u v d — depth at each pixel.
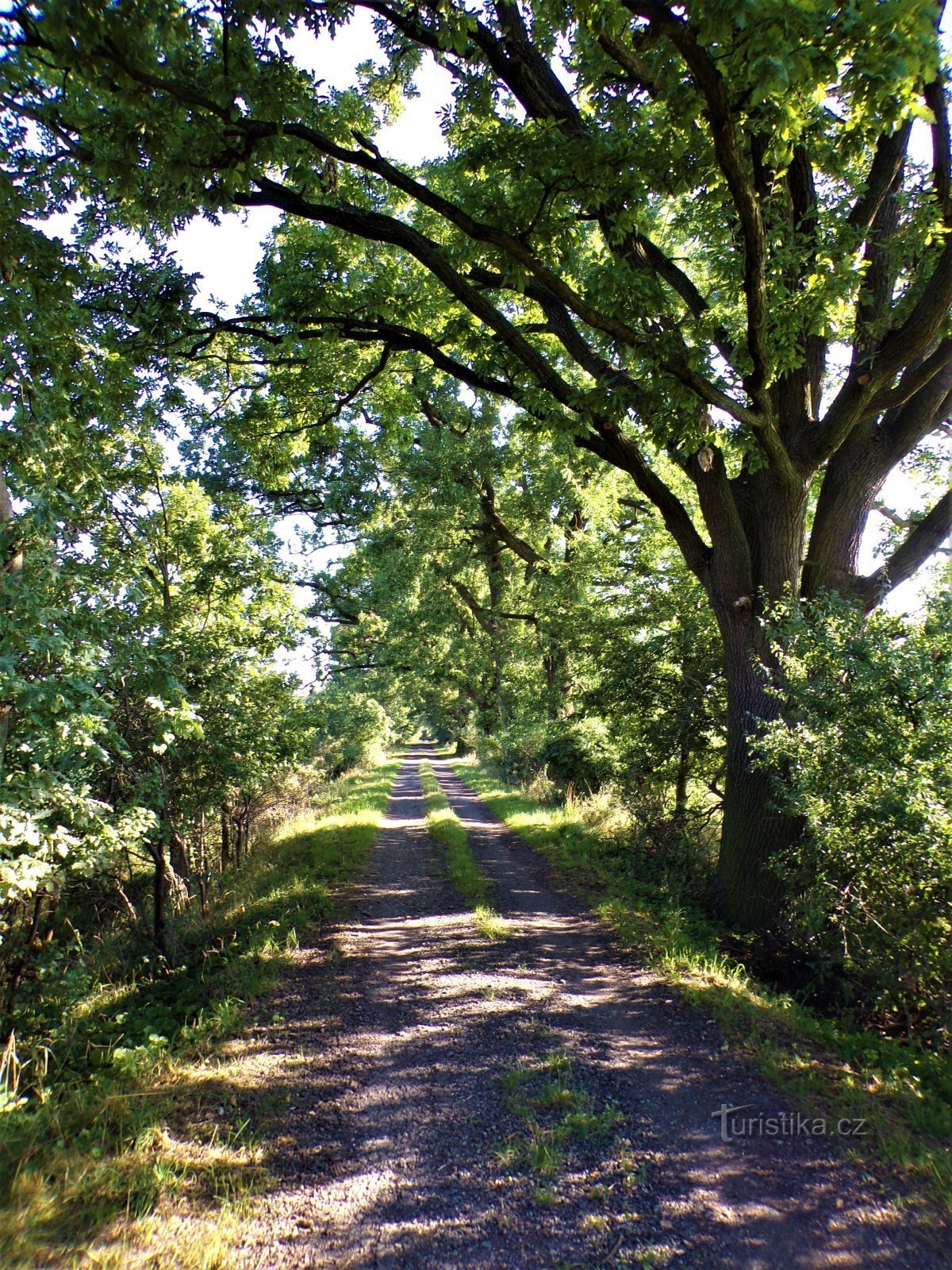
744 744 8.81
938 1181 3.50
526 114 8.14
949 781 5.55
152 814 7.04
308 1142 4.01
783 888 8.23
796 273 7.70
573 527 23.09
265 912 9.12
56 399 6.43
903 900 5.86
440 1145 3.99
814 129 7.20
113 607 6.75
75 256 7.23
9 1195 3.23
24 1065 5.14
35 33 4.99
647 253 9.82
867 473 9.17
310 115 6.57
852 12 4.07
